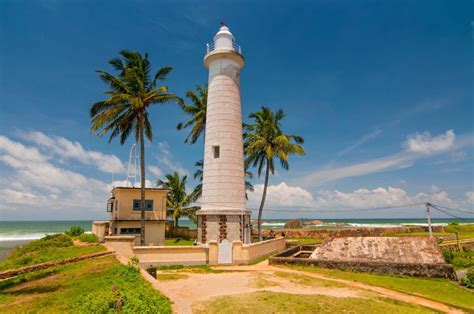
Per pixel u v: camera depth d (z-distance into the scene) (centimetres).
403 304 1231
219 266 2014
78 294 976
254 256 2233
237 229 2361
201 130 3434
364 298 1234
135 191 3003
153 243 2977
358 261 1945
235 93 2669
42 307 870
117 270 1296
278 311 1008
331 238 2298
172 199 4384
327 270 1950
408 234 4559
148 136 2798
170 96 2638
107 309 716
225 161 2484
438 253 1972
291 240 4012
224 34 2764
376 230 4625
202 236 2375
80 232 3781
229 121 2575
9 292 1111
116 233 2872
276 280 1534
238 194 2469
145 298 789
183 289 1331
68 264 1642
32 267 1597
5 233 8731
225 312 993
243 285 1411
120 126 2678
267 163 3369
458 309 1278
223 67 2675
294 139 3500
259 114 3416
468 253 3150
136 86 2625
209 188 2470
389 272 1881
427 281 1756
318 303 1105
